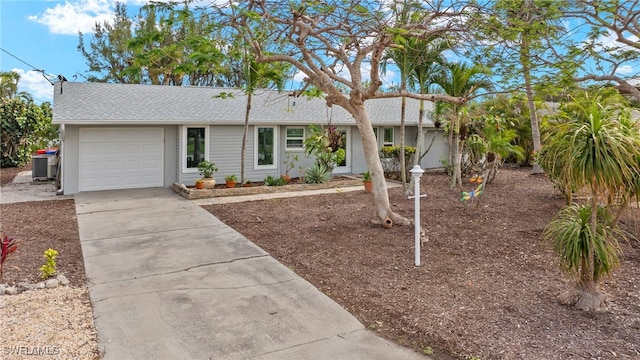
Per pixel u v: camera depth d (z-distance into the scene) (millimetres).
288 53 9016
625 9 8016
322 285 5074
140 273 5465
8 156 19500
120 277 5305
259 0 7176
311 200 11266
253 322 4043
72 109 12289
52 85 13961
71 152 12320
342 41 8602
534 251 6309
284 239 7191
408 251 6387
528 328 3848
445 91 11312
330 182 14102
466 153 14164
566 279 4953
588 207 4324
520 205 9891
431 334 3787
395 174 16578
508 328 3857
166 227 8125
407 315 4184
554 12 7363
